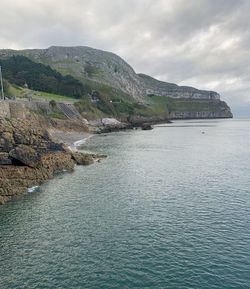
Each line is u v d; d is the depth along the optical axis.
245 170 73.50
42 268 31.20
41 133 69.88
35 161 60.69
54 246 35.50
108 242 36.41
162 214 44.81
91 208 47.34
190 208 47.16
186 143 126.50
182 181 63.31
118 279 29.44
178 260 32.47
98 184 60.59
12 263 32.09
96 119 187.12
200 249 34.66
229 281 29.09
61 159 72.19
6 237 37.56
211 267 31.23
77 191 55.84
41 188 57.09
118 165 79.06
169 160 87.44
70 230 39.59
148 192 55.62
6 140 57.09
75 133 141.88
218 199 51.28
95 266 31.53
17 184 54.41
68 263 32.09
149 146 116.00
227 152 102.94
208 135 162.75
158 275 29.98
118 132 173.38
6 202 49.31
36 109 131.88
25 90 174.50
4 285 28.59
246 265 31.53
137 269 30.97
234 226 40.41
